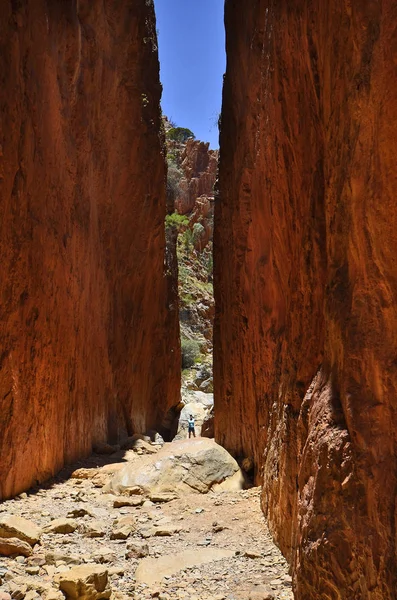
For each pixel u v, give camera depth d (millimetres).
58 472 10188
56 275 10125
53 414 9938
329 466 3547
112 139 15266
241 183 10148
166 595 4805
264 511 7145
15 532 6105
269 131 7402
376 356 3289
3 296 7953
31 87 9070
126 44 16281
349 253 3619
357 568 3215
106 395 14133
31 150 8961
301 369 5062
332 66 4094
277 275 7309
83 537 6660
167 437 21891
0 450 7914
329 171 4078
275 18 6621
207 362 44031
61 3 10922
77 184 11859
